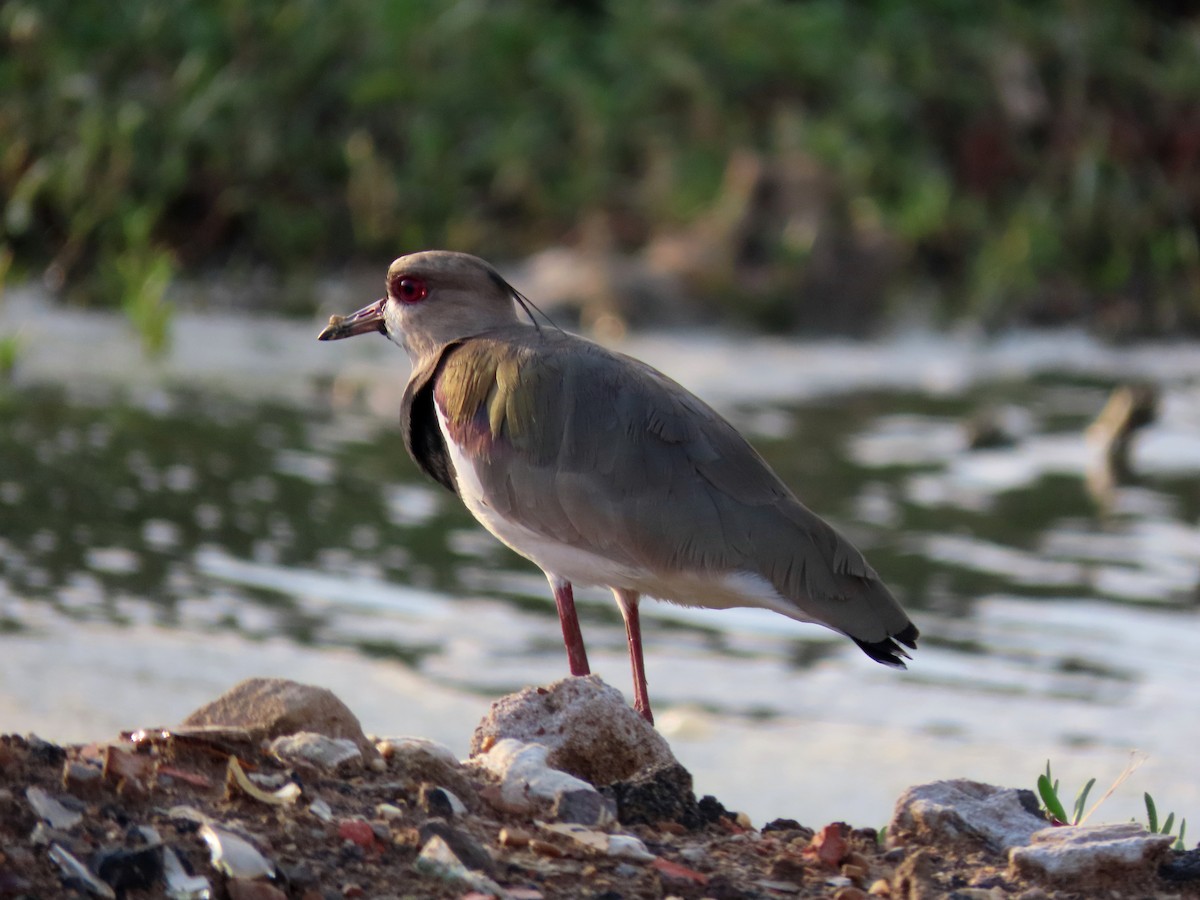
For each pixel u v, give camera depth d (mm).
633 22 23781
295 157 21516
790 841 6527
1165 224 23391
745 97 23656
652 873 5973
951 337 21234
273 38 22219
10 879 5297
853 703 10602
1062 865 6148
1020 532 13875
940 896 5938
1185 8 26047
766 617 12320
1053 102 24312
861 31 24906
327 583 12086
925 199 22344
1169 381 19453
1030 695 10828
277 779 6207
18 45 21703
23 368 16750
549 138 22578
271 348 18484
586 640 11555
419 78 22562
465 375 8086
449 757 6605
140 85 21750
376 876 5691
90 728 8961
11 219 19875
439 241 21453
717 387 18203
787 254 21031
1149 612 12242
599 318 20203
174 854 5520
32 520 12711
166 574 11922
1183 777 9539
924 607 12242
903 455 15992
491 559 12922
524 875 5867
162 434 15133
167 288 20125
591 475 7621
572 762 6879
